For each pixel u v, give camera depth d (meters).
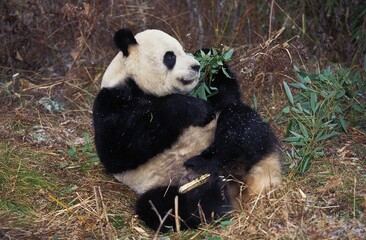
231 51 9.31
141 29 12.91
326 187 8.39
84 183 9.26
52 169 9.56
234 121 8.59
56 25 12.74
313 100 9.66
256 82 11.02
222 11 13.05
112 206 8.70
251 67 11.03
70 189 9.03
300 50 11.63
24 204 8.62
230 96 9.03
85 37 12.30
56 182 9.24
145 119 8.28
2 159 9.52
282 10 12.59
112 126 8.34
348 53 12.55
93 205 8.68
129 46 8.53
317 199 8.20
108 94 8.51
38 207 8.62
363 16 12.94
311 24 13.19
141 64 8.49
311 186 8.64
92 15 12.26
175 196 8.21
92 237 7.96
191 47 12.03
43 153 9.95
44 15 12.61
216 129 8.66
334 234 7.36
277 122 10.25
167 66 8.51
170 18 12.95
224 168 8.43
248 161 8.43
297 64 11.83
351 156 9.45
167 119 8.28
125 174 8.70
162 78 8.52
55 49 12.77
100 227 8.05
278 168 8.59
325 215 7.73
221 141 8.49
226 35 13.02
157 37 8.62
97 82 12.12
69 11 12.09
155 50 8.51
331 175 8.81
